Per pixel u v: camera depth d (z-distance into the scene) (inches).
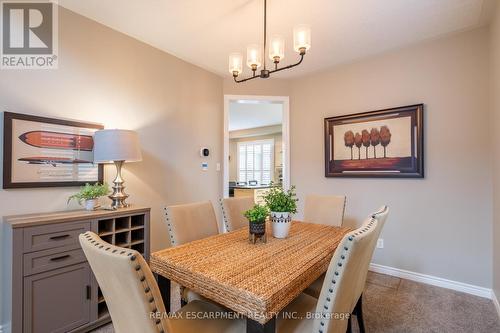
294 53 116.8
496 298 88.1
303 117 143.6
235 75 79.0
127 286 33.0
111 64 97.7
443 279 103.3
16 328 62.2
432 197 105.8
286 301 42.5
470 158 98.1
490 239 94.4
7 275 66.4
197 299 62.7
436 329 76.4
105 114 95.7
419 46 109.1
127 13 88.1
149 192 110.7
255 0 80.7
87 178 89.4
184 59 124.5
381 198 118.2
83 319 73.3
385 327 77.3
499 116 81.4
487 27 94.9
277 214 71.0
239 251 59.9
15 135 74.3
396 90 114.5
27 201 76.7
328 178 134.4
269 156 323.0
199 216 80.4
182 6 84.1
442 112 103.8
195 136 130.9
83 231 73.8
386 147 115.8
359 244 40.0
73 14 87.3
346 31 98.5
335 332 43.6
